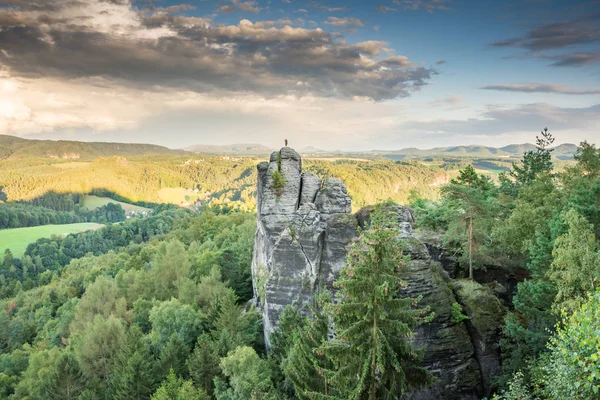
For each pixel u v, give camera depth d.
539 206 42.78
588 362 19.97
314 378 33.19
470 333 37.78
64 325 93.94
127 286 102.19
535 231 39.34
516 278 46.72
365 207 47.69
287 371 34.69
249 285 77.25
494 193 64.81
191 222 191.62
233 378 39.31
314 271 47.22
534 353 32.97
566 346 21.50
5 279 192.50
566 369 21.38
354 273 26.27
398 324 25.64
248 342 51.50
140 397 47.66
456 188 44.00
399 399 29.09
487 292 39.75
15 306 144.25
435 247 48.12
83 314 86.38
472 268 45.19
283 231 49.19
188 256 98.94
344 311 26.00
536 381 29.36
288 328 42.78
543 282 34.47
